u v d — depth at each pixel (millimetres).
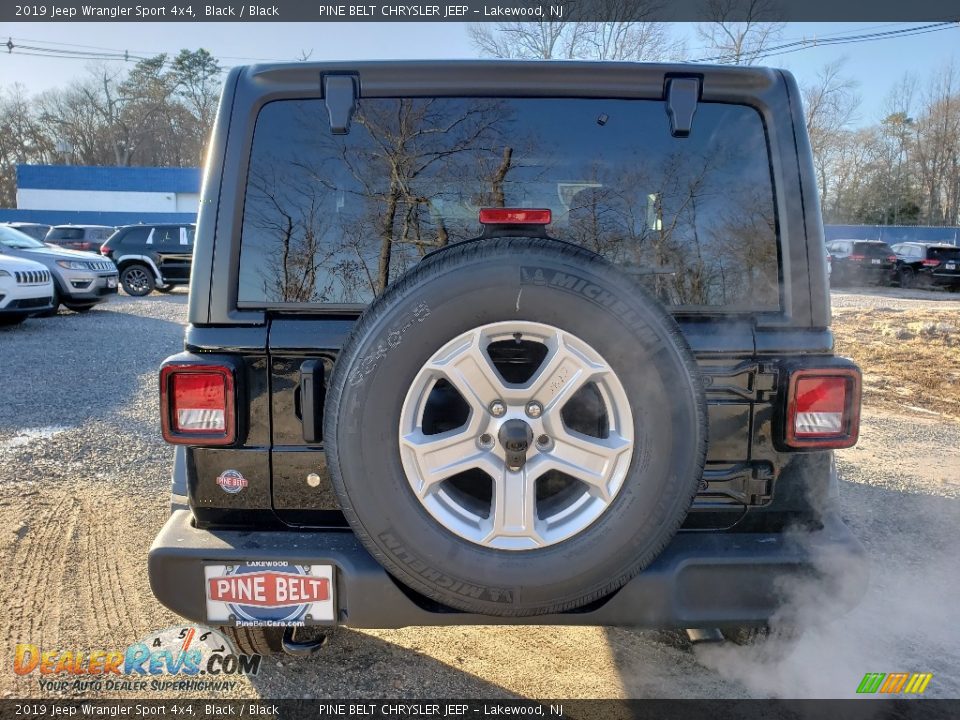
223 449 2113
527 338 1873
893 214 51781
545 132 2225
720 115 2211
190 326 2141
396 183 2221
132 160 65062
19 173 42562
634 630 3006
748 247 2209
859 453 5520
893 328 10859
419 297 1817
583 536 1880
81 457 5066
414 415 1868
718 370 2092
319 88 2166
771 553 2070
